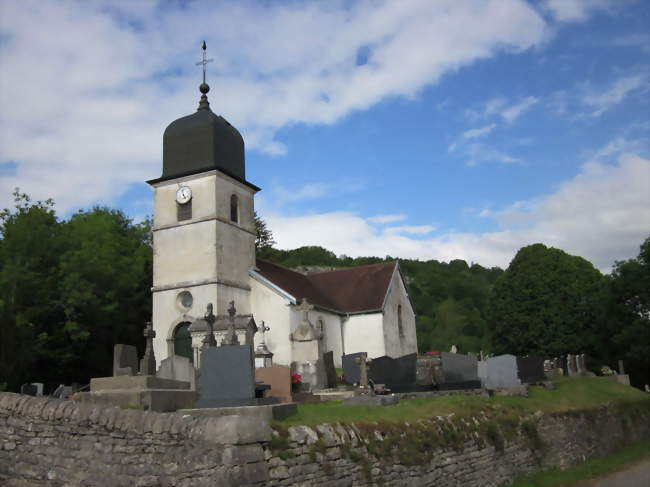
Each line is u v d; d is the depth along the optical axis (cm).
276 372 1488
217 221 2952
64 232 3200
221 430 915
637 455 2064
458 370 2158
